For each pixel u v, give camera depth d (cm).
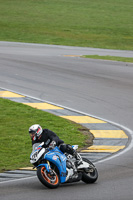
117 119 5778
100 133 5112
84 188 2947
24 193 2839
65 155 3089
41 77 8794
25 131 5209
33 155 2920
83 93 7406
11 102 6675
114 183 3058
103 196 2703
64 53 13400
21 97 7069
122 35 19962
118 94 7381
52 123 5522
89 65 10538
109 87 7956
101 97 7119
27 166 3891
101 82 8419
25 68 9819
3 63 10412
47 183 2872
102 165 3725
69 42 17350
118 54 14100
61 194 2780
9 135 5019
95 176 3127
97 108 6384
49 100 6875
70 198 2670
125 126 5438
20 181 3256
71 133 5100
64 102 6756
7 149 4497
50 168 2912
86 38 18700
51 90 7625
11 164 3956
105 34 19962
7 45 15325
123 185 2986
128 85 8194
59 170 2952
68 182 3014
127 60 11644
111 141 4769
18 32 19312
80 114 6034
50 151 2980
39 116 5894
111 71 9731
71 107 6438
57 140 3006
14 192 2881
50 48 15025
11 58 11344
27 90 7600
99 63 10962
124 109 6350
